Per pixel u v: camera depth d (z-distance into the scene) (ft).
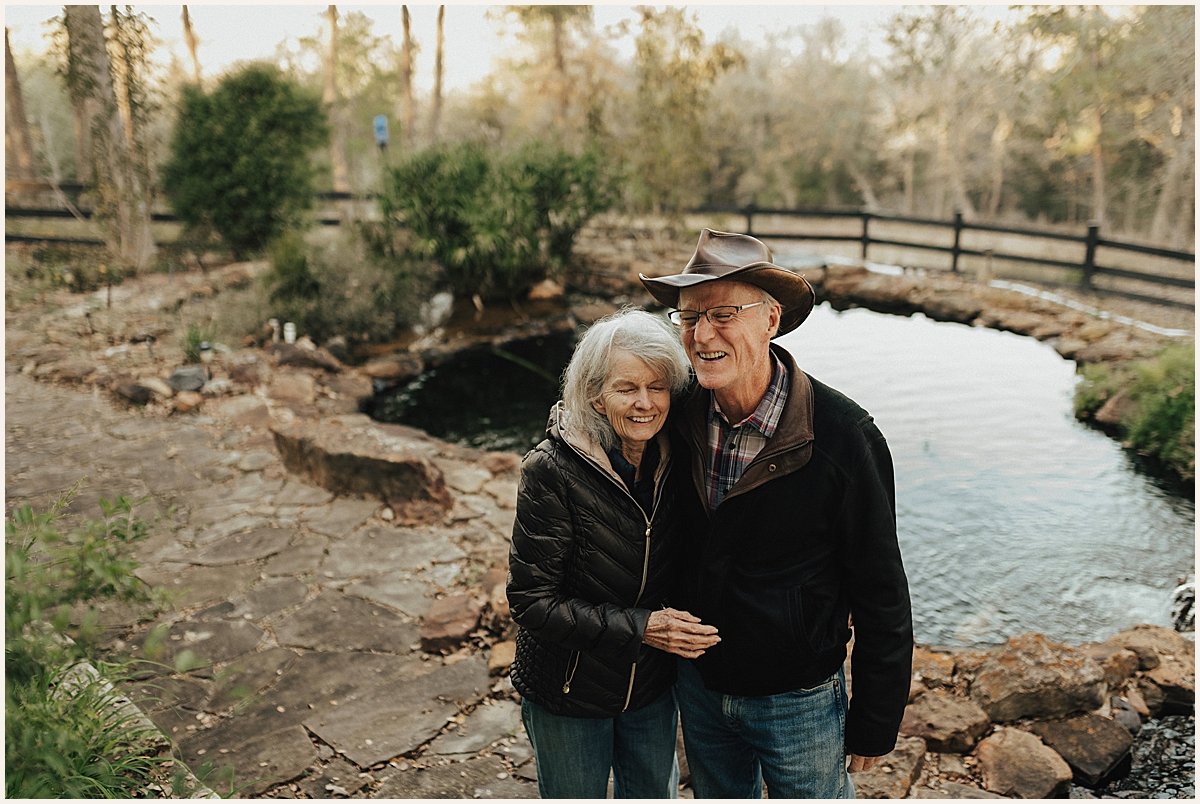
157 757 7.55
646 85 39.91
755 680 5.40
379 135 34.12
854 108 76.18
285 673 10.25
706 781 6.21
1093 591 13.21
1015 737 9.07
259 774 8.50
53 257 34.40
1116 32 46.47
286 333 25.89
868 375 24.26
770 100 75.72
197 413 20.18
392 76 75.61
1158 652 10.76
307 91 37.83
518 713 9.66
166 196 37.29
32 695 6.57
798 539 5.16
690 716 6.06
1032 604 12.87
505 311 32.22
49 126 57.11
